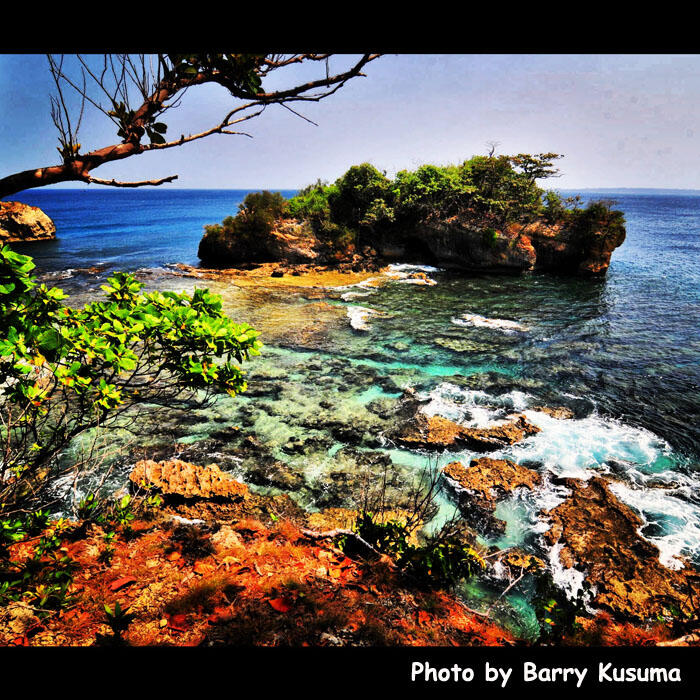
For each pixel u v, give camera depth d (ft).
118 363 13.51
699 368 68.54
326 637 14.61
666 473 42.68
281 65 6.50
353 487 39.45
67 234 238.27
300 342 75.82
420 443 46.34
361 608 16.85
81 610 14.71
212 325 14.34
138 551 19.97
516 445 47.06
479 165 145.48
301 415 51.75
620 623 26.21
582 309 103.65
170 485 34.30
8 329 11.05
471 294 116.26
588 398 58.23
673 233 319.06
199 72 6.22
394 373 64.44
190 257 164.14
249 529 25.30
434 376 63.72
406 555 21.43
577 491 39.14
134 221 344.90
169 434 46.50
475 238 142.20
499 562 31.01
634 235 302.04
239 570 18.88
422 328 85.92
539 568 30.86
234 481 36.47
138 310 14.25
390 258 163.12
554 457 45.06
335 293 112.16
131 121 6.03
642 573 30.45
